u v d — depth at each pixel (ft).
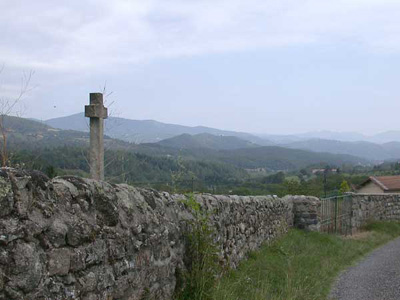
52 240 10.05
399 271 34.17
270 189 63.05
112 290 12.42
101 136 19.31
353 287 28.63
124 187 14.88
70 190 11.21
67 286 10.43
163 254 16.30
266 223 36.24
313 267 32.45
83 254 11.05
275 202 40.06
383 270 34.63
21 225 9.16
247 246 30.30
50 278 9.88
